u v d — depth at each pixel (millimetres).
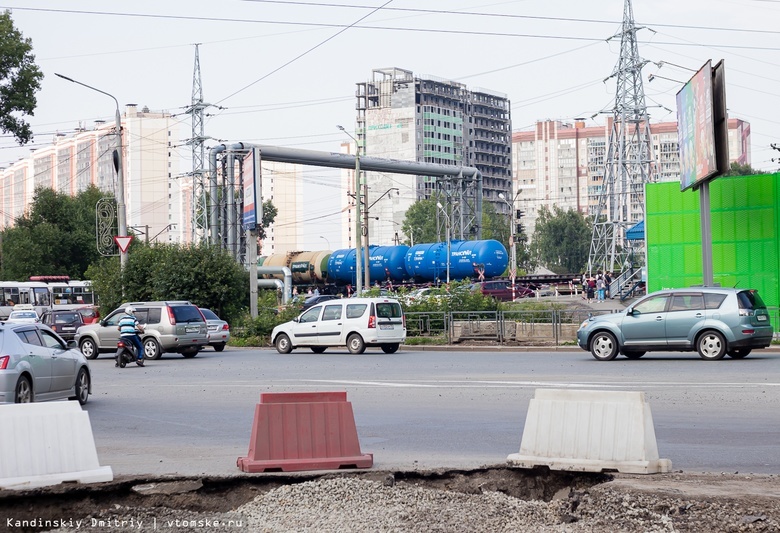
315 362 27375
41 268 84312
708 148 29250
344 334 31734
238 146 65938
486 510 7723
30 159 177875
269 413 9477
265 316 42750
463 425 13039
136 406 16781
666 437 11531
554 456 9125
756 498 7641
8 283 67875
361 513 7633
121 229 42750
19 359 14844
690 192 36375
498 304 40406
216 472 9391
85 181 167375
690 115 32000
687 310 23828
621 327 24469
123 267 44688
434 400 16203
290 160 66938
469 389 17828
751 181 34938
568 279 83812
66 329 48500
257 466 9203
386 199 193875
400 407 15297
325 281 79938
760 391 16344
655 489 8016
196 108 69562
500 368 23094
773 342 29703
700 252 36188
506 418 13695
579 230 143625
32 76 52438
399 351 33375
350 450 9578
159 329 31531
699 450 10562
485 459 10117
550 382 18703
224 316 45031
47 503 8133
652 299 24406
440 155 190250
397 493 8273
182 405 16766
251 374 23453
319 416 9594
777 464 9648
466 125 198000
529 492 8789
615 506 7582
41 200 87750
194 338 32156
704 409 14109
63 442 8523
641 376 19578
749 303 23562
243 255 66125
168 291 43781
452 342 35625
